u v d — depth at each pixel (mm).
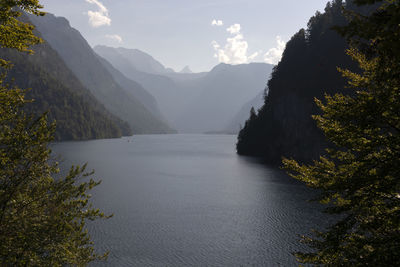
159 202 55781
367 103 9609
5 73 12352
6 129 12531
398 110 9406
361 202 10297
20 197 12406
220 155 155875
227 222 44531
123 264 30781
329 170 11672
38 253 11930
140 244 35969
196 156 149500
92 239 37062
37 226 11984
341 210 10445
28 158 12633
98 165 109625
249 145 162500
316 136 120875
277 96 150875
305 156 125062
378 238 9703
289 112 138750
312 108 125438
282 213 49031
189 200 57531
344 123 10953
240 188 69250
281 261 32125
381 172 9195
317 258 11266
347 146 10977
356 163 10695
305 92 131000
